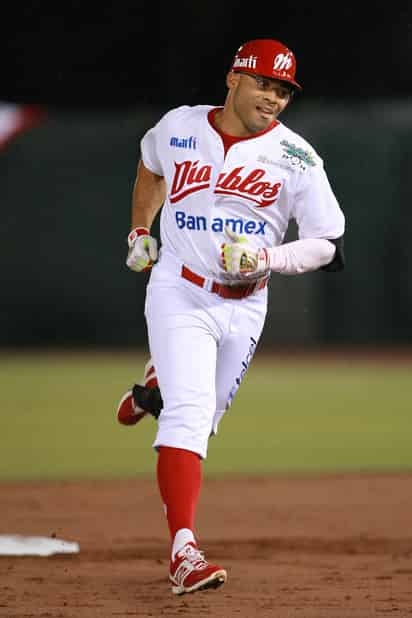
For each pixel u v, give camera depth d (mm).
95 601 16938
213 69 91812
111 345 73000
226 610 16328
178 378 16203
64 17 90875
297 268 16266
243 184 16328
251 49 16141
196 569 15359
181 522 15867
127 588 18047
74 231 72312
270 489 30188
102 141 72125
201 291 16547
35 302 72438
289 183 16391
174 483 15984
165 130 16906
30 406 49156
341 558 21234
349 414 47250
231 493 29547
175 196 16641
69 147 71938
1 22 90062
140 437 41094
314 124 72312
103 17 91062
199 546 22562
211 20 91438
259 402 51656
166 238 16938
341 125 72438
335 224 16531
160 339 16516
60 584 18375
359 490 30047
